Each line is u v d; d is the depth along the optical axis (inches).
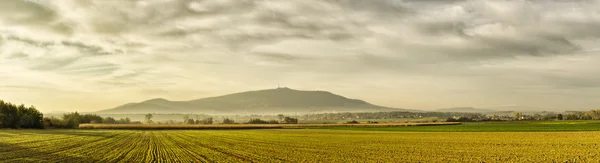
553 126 4055.1
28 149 1535.4
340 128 4662.9
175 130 4281.5
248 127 4921.3
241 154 1393.9
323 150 1561.3
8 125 3823.8
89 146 1749.5
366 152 1476.4
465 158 1277.1
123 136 2775.6
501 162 1168.8
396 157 1304.1
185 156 1330.0
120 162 1157.1
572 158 1234.6
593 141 1945.1
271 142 2081.7
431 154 1403.8
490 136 2566.4
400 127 4734.3
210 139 2394.2
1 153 1362.0
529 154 1373.0
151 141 2194.9
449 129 3912.4
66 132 3353.8
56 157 1267.2
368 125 5388.8
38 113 4192.9
